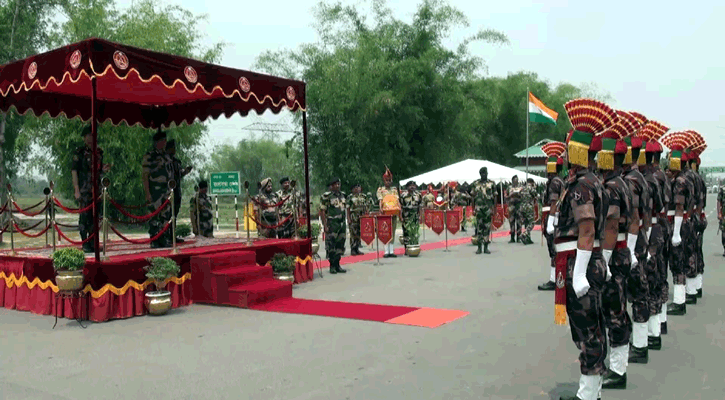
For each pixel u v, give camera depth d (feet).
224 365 18.71
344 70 104.47
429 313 25.98
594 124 13.60
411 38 113.60
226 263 30.07
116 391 16.43
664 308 21.54
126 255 29.30
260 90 33.63
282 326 24.13
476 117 124.47
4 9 82.02
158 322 25.49
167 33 93.20
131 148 87.10
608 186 15.55
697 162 27.58
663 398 15.17
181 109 43.14
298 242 36.22
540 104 79.15
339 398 15.48
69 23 89.10
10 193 31.07
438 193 91.61
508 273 38.42
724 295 29.19
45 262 27.55
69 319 26.22
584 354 13.91
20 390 16.65
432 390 15.97
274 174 270.87
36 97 36.70
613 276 15.88
